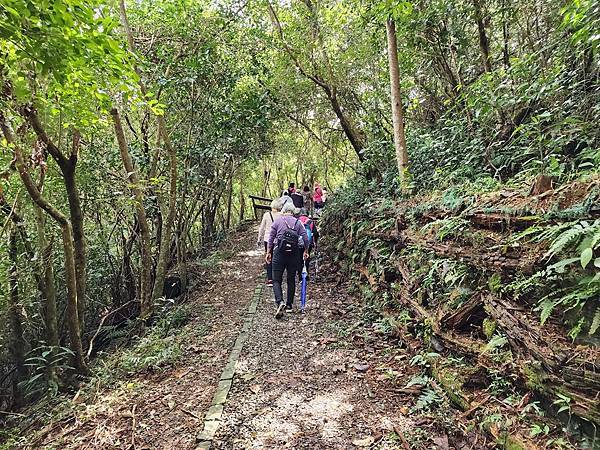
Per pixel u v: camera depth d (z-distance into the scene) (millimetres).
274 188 31031
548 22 6188
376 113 10891
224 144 10594
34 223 7383
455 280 3803
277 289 6113
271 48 11547
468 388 3160
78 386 5535
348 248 8289
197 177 9648
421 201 5363
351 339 5031
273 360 4652
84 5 3271
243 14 10164
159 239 9586
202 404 3861
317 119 14664
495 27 7309
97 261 8945
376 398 3631
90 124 5758
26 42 3031
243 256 12703
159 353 5227
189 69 8766
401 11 6324
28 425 4871
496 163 5340
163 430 3516
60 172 7316
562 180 3322
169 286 9820
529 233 2855
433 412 3236
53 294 6434
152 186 8031
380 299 5754
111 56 3707
